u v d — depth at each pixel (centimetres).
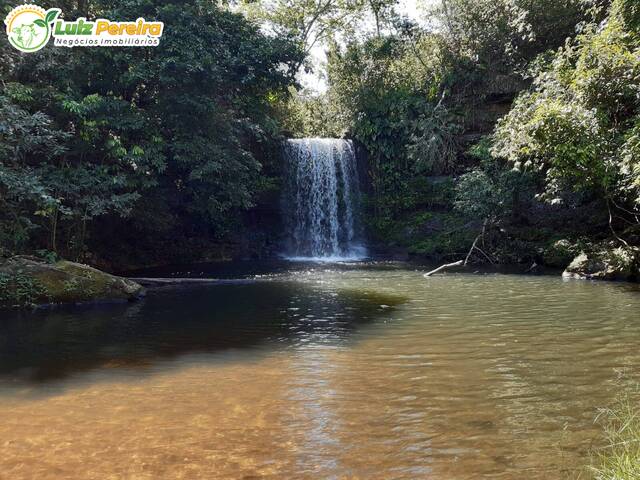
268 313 985
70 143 1367
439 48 2442
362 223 2433
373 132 2439
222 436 430
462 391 525
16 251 1243
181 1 1631
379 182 2442
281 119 2647
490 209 1850
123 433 440
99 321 928
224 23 1798
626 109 1287
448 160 2300
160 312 1009
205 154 1608
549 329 792
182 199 1970
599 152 1204
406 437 420
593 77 1215
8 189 1154
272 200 2341
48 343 768
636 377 553
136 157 1426
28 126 1105
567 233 1762
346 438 420
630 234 1488
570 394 508
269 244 2352
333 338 775
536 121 1227
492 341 727
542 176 1773
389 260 2077
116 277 1162
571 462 371
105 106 1387
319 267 1841
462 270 1659
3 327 883
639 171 1084
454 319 888
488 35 2258
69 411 495
